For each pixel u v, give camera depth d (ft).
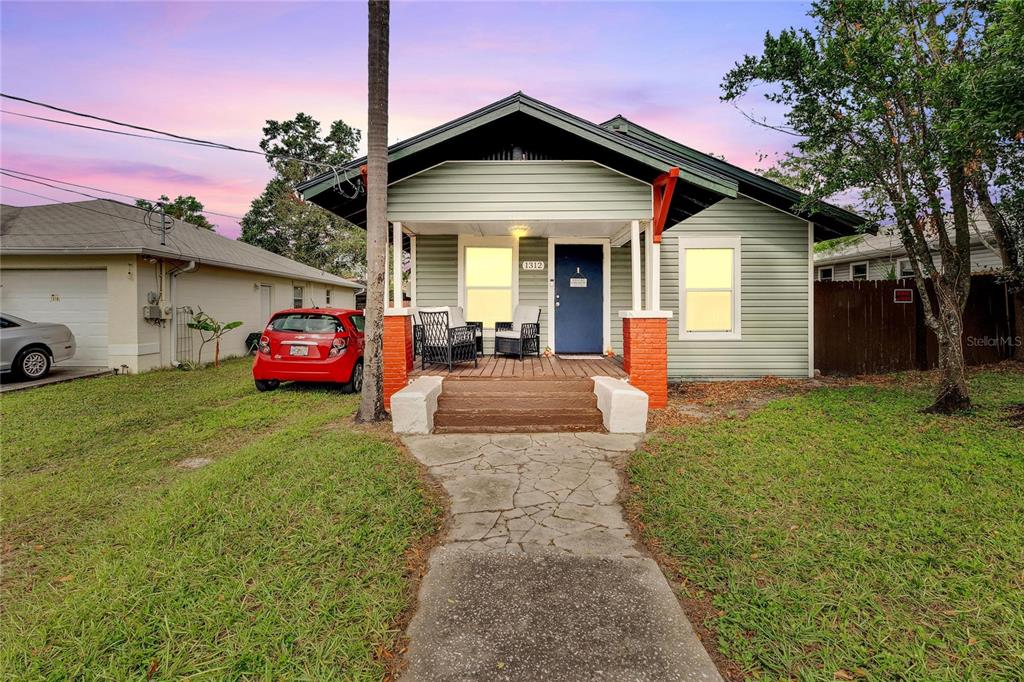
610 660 6.94
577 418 20.48
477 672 6.72
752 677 6.61
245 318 52.85
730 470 14.25
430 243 31.53
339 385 32.17
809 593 8.30
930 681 6.31
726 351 31.60
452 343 24.62
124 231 42.75
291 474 13.80
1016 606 7.73
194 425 21.56
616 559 9.71
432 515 11.66
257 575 8.99
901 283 31.99
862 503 11.54
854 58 18.15
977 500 11.39
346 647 7.11
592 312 31.91
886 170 19.39
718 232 31.45
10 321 32.53
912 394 23.75
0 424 21.43
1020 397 21.35
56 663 6.88
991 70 14.44
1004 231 25.57
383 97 20.45
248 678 6.52
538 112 21.91
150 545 10.09
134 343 37.99
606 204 23.39
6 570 9.86
